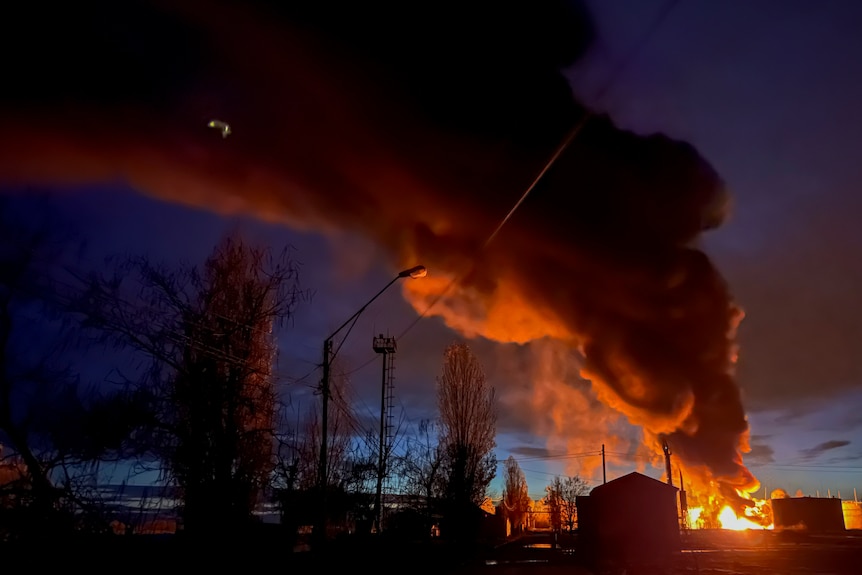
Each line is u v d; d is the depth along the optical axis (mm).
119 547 14188
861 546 36594
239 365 17375
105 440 14570
